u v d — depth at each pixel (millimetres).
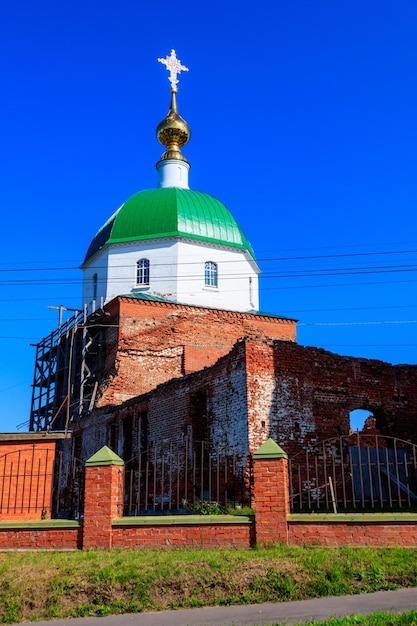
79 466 29141
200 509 16062
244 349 18969
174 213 35719
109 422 27141
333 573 9773
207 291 35125
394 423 21578
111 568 10164
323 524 11508
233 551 11141
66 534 12844
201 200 37344
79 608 9359
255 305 37094
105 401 30250
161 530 12258
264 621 8281
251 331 34656
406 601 8766
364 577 9758
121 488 13094
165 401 22875
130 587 9703
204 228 35969
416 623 7473
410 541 11016
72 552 12203
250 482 17688
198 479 20203
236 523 11922
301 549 10945
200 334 33375
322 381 20203
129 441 25484
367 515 11336
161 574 9883
